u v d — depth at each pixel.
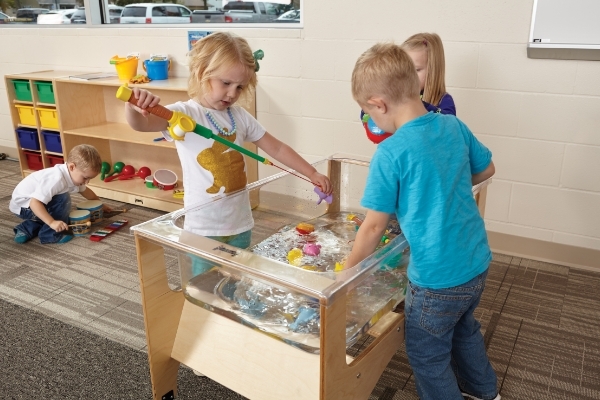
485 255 1.18
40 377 1.55
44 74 3.14
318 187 1.61
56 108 3.03
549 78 2.08
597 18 1.92
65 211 2.53
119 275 2.17
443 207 1.09
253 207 1.44
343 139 2.59
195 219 1.31
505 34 2.10
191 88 1.45
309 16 2.48
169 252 2.04
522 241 2.33
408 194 1.09
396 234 1.36
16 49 3.54
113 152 3.31
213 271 1.21
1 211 2.84
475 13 2.12
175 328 1.35
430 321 1.17
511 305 1.94
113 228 2.59
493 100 2.20
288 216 1.55
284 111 2.71
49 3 3.35
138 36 3.02
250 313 1.18
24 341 1.72
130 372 1.57
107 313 1.89
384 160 1.08
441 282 1.13
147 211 2.87
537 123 2.15
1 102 3.75
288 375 1.14
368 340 1.71
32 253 2.36
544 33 2.02
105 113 3.25
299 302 1.12
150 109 1.22
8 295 2.00
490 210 2.36
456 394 1.25
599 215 2.16
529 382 1.54
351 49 2.43
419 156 1.07
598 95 2.02
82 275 2.16
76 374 1.56
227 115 1.51
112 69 3.19
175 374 1.43
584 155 2.12
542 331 1.78
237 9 2.77
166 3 2.97
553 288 2.06
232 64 1.36
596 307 1.93
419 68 1.81
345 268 1.12
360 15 2.36
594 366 1.61
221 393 1.49
